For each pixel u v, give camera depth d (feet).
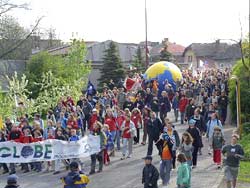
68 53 181.98
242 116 96.32
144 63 246.47
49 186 59.67
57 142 67.05
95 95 114.83
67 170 68.54
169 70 147.43
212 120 72.54
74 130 67.51
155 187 47.85
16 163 69.00
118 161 72.59
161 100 96.43
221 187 56.29
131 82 129.59
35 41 274.16
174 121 106.32
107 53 208.85
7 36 177.47
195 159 65.72
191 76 155.02
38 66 163.32
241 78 99.40
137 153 77.61
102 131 66.69
